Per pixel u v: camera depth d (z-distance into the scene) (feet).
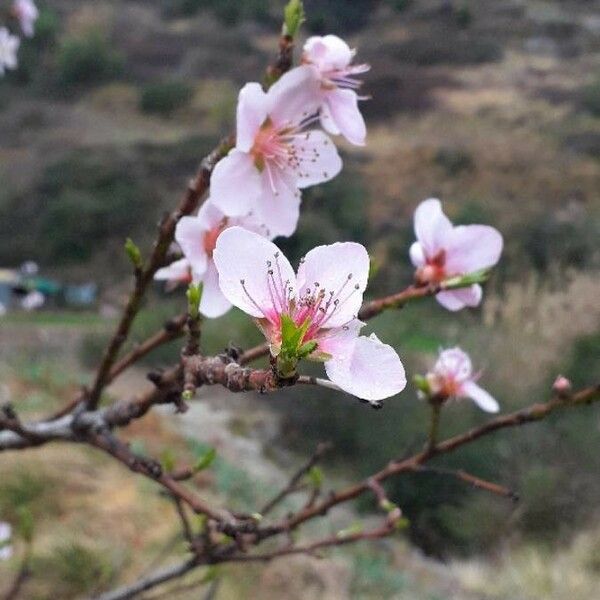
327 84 5.24
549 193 75.41
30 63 108.47
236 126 5.17
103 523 24.91
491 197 75.05
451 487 31.35
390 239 66.28
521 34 107.04
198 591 22.09
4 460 27.02
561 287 37.88
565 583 27.89
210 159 5.28
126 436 33.09
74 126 99.40
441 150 80.79
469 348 33.63
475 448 31.24
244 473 32.27
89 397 6.02
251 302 3.57
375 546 30.71
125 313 5.78
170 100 101.40
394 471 6.63
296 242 39.63
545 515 30.42
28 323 63.00
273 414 38.81
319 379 3.46
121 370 6.03
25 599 20.49
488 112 90.53
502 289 43.32
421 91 94.12
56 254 82.17
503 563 29.96
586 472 30.40
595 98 89.51
